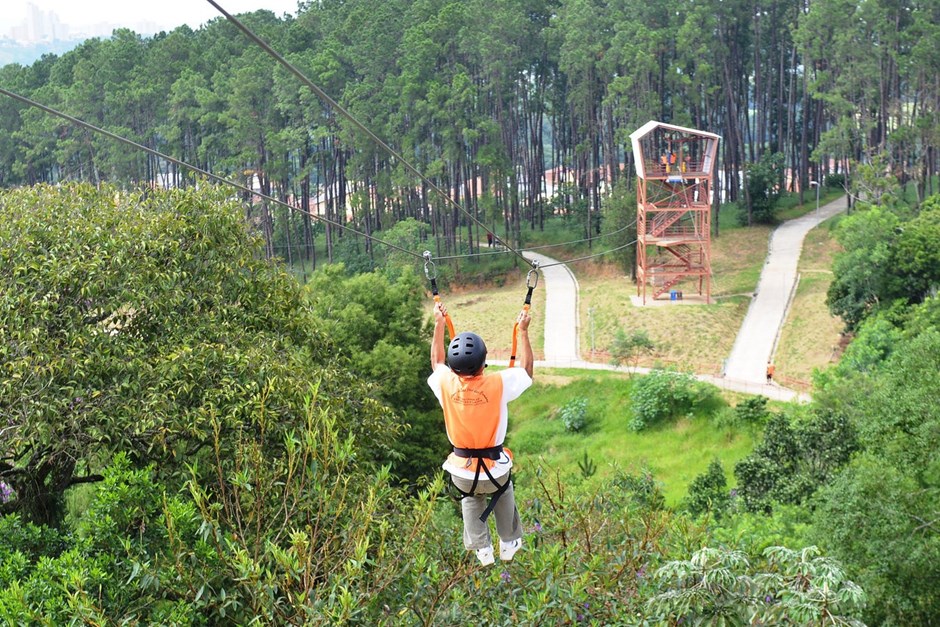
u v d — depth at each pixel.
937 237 58.28
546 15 110.75
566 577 9.43
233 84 101.12
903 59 83.88
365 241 105.94
